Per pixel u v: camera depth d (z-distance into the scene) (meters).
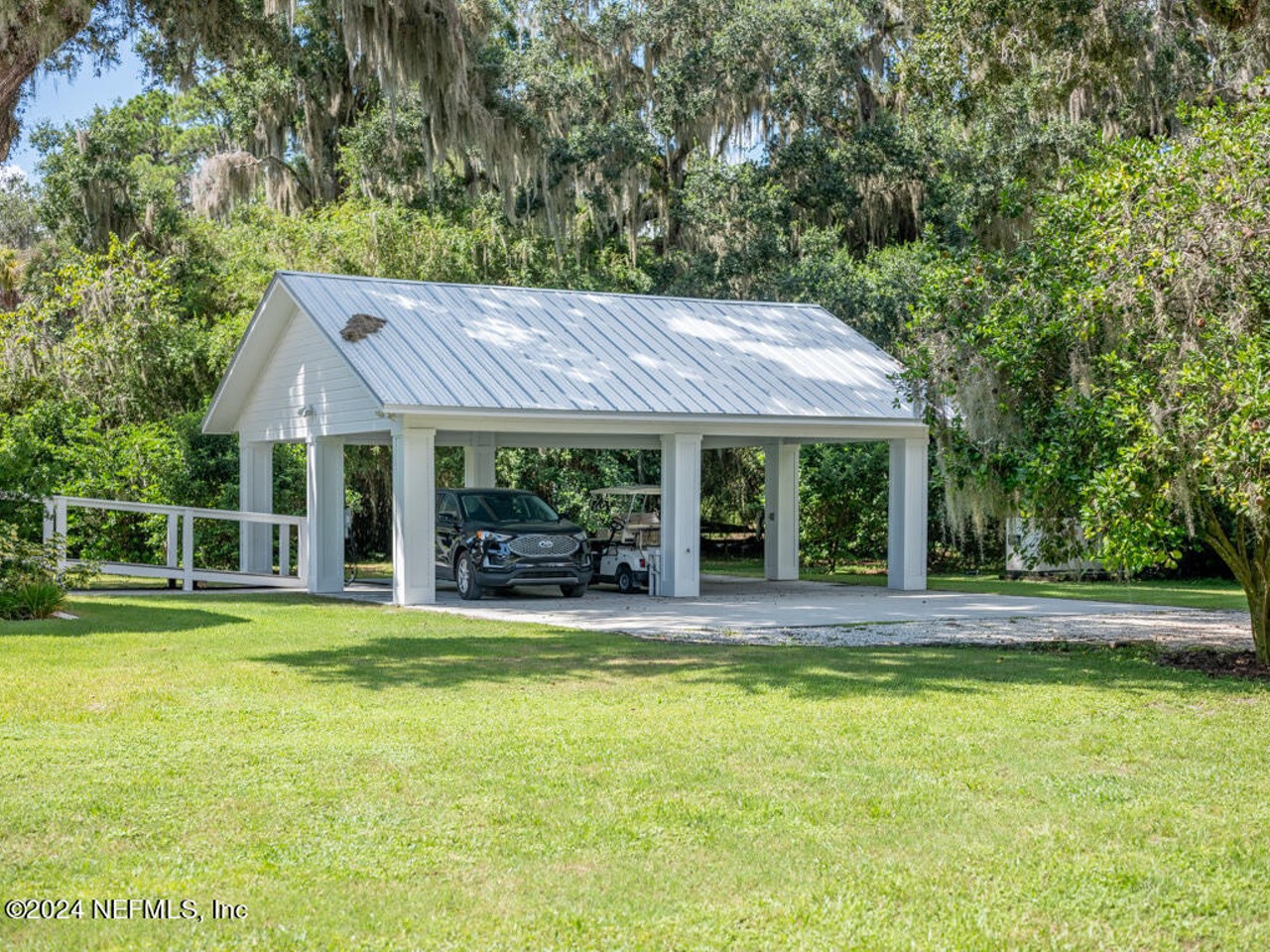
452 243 31.28
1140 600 19.92
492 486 23.39
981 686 10.23
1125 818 6.11
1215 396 9.77
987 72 21.77
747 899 4.94
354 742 7.70
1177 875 5.28
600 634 14.19
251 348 22.36
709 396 20.14
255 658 11.66
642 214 37.12
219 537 24.44
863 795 6.50
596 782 6.72
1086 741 7.91
